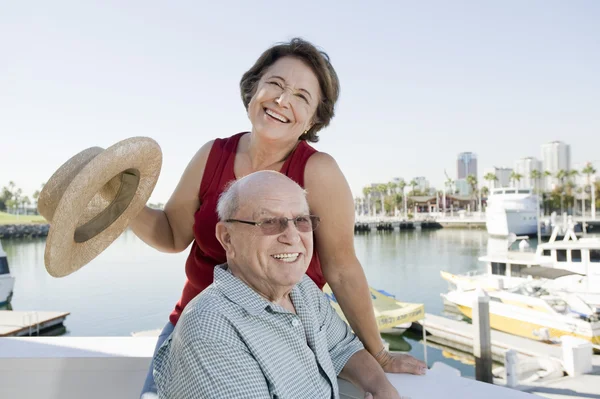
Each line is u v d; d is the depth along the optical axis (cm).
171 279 3675
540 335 1372
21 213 10800
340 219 157
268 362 115
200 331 109
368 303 163
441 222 8775
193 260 173
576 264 1562
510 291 1600
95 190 127
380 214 11725
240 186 130
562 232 5438
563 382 959
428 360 1439
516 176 9306
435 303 2425
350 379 150
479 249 5197
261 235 124
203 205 167
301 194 132
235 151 173
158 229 177
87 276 3919
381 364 169
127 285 3416
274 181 129
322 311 152
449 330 1571
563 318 1350
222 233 133
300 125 160
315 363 130
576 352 998
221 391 104
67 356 174
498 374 1070
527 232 5288
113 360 173
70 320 2377
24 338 198
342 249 159
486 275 2109
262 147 163
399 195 10894
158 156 150
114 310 2595
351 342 157
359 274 161
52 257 122
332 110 172
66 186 130
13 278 2433
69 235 124
